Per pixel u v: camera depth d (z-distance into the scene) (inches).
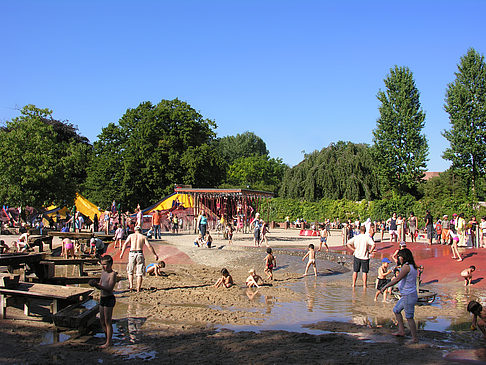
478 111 1926.7
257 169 3774.6
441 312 450.9
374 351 316.8
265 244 1120.8
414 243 1133.1
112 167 2053.4
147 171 2005.4
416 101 2260.1
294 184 2487.7
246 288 590.2
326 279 680.4
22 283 432.5
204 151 2071.9
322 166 2373.3
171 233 1499.8
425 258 839.1
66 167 1428.4
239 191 1423.5
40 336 350.3
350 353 311.9
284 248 1026.7
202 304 482.9
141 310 448.8
